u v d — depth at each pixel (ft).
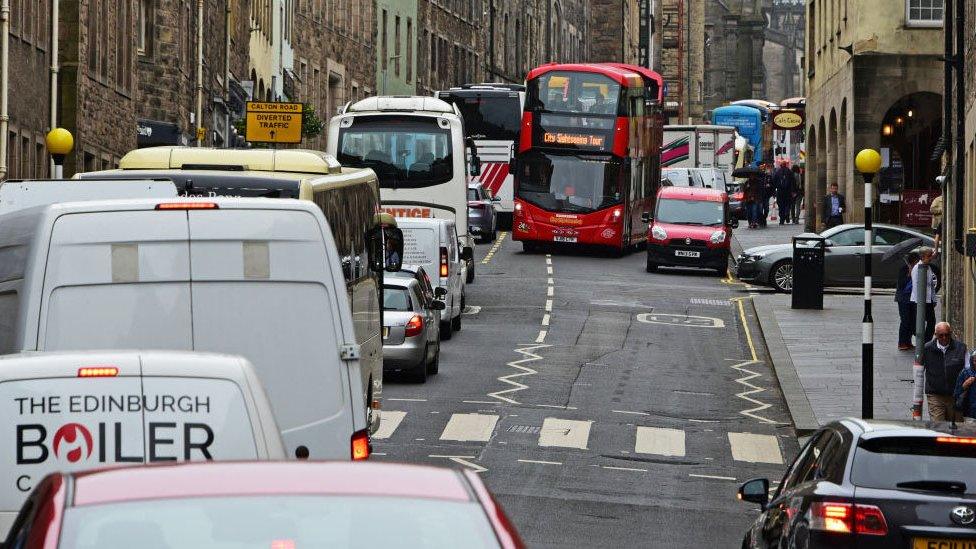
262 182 111.75
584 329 263.70
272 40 460.96
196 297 86.79
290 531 38.52
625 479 149.69
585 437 172.35
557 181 382.42
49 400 62.44
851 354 235.61
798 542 76.02
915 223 372.79
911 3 376.07
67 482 40.65
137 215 86.07
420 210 293.84
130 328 85.87
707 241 356.18
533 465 154.61
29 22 244.22
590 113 382.22
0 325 86.99
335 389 88.38
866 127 376.89
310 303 88.17
